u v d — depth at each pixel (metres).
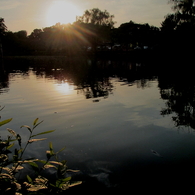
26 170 2.39
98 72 14.34
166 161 2.66
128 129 3.76
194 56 25.53
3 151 1.30
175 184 2.19
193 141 3.22
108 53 46.47
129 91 7.32
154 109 5.01
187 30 25.48
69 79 10.84
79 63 24.95
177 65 19.66
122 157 2.77
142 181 2.25
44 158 2.70
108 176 2.34
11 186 1.29
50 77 11.88
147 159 2.71
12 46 66.62
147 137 3.40
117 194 2.04
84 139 3.34
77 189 2.10
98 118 4.38
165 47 29.19
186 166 2.54
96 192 2.06
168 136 3.44
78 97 6.39
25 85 8.97
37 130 3.71
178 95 6.50
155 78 10.86
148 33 41.97
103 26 48.47
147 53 36.38
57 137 3.41
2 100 6.07
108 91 7.36
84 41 50.81
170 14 27.77
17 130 3.70
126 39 46.97
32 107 5.27
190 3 24.55
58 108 5.16
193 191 2.09
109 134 3.53
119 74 12.98
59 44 63.72
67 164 2.57
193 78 10.36
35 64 24.72
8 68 19.45
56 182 1.34
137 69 16.33
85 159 2.71
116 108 5.14
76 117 4.45
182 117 4.36
